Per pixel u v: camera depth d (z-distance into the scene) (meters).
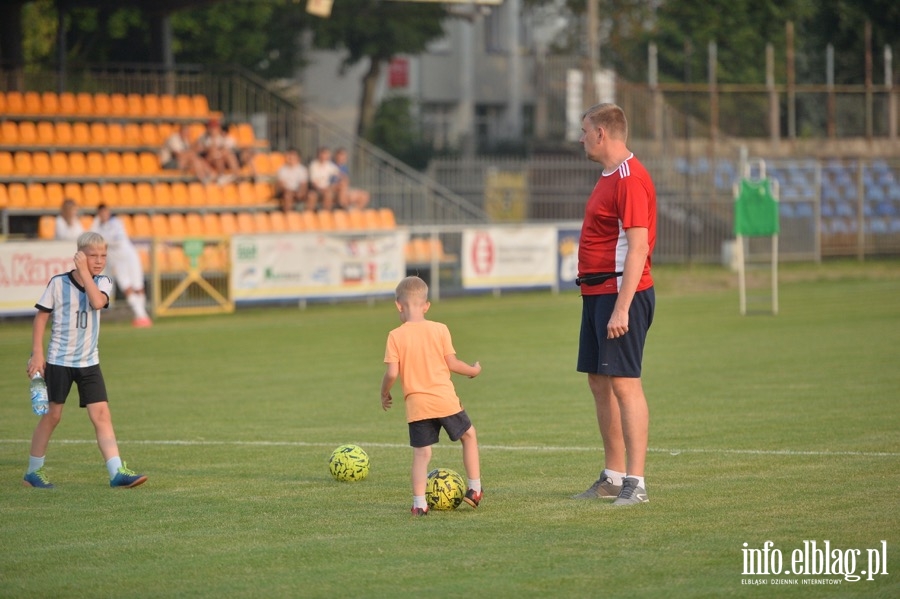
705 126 131.62
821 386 44.84
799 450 32.50
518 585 20.16
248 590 20.23
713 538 23.02
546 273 90.62
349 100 164.12
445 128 170.75
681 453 32.34
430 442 25.75
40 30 121.75
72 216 72.69
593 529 23.95
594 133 26.58
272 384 48.31
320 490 28.55
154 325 72.19
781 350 56.38
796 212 114.62
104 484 29.69
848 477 28.75
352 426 38.34
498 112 175.62
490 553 22.25
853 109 137.25
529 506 26.25
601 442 34.59
